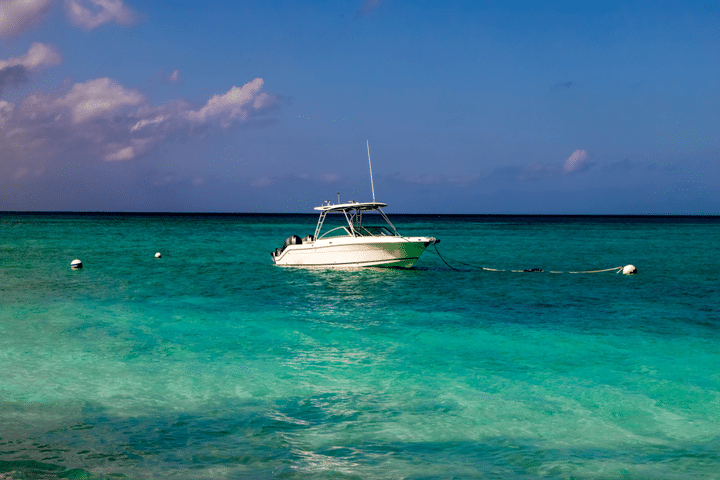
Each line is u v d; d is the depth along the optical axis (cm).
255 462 582
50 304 1528
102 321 1313
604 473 569
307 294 1756
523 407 765
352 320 1358
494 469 575
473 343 1130
